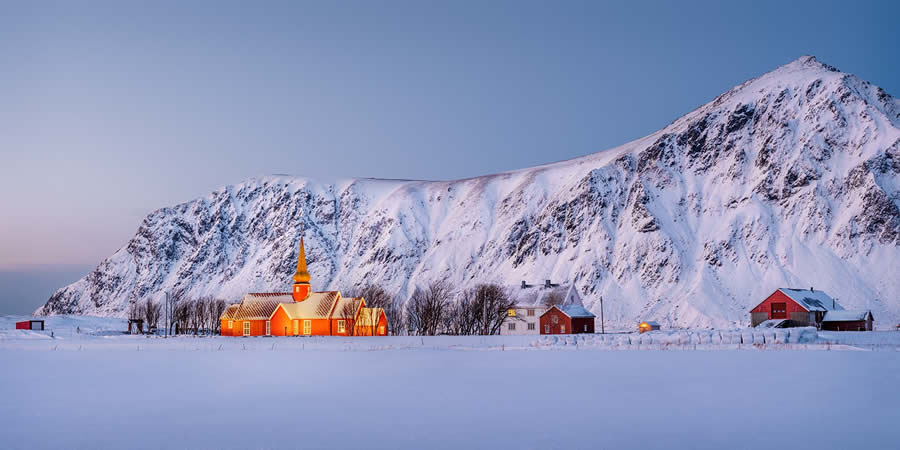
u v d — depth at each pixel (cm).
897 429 3183
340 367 6281
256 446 2959
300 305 15262
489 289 17862
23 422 3528
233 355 8025
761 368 5734
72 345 10706
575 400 4094
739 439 3006
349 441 3036
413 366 6325
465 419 3516
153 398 4322
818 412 3616
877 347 8431
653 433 3141
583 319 16762
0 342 11731
